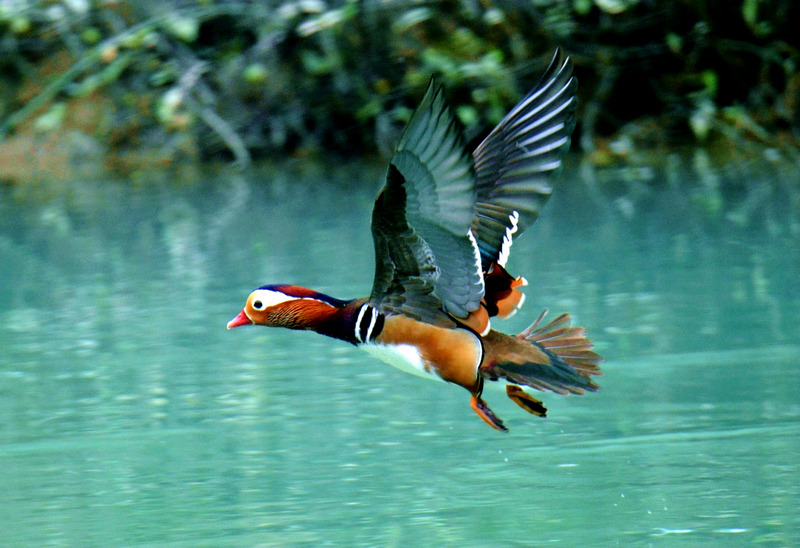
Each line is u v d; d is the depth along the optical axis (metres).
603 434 8.01
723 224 14.22
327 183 19.06
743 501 6.76
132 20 21.88
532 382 6.14
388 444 7.98
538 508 6.79
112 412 8.80
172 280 12.84
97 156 21.66
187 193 18.77
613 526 6.49
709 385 8.83
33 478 7.54
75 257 14.28
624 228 14.42
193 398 9.07
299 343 10.63
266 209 16.91
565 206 16.22
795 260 12.24
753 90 21.42
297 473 7.49
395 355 6.28
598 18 21.61
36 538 6.57
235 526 6.68
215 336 10.80
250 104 22.03
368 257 13.18
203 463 7.71
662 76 21.64
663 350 9.66
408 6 20.81
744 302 10.88
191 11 21.31
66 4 21.58
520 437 8.05
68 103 22.16
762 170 18.17
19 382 9.56
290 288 6.58
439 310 6.09
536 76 21.33
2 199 18.70
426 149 4.86
